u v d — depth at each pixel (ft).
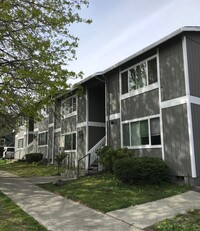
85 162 59.26
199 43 40.11
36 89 35.55
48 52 35.53
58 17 34.65
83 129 62.59
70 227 21.70
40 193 36.60
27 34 33.88
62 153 61.21
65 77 36.37
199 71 39.24
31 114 37.14
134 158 39.29
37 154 87.76
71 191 35.86
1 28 32.53
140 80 46.34
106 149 48.29
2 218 24.67
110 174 44.75
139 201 28.84
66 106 70.74
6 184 44.80
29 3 32.73
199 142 36.86
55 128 80.64
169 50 40.93
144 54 45.29
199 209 24.97
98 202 29.01
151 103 43.55
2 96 34.32
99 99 64.23
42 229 21.27
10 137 156.97
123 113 49.88
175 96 39.11
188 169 36.06
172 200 28.96
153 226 21.04
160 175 36.94
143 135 44.78
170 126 39.47
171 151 38.93
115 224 22.09
